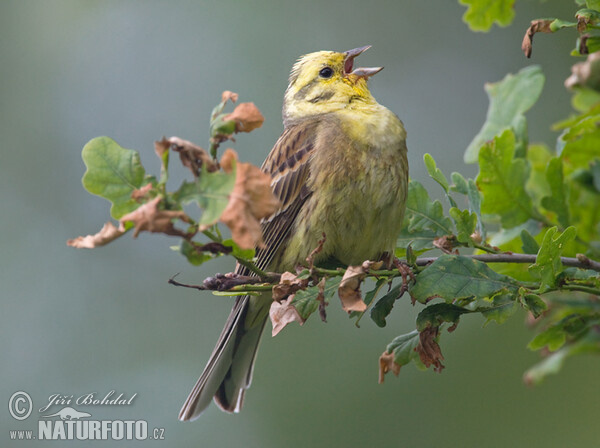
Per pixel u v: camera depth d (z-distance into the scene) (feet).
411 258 19.58
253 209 14.02
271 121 43.88
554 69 40.52
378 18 45.37
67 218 44.21
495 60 43.65
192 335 40.78
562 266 18.04
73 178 44.96
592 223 22.25
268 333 38.81
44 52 46.55
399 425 36.06
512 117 23.49
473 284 18.38
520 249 22.86
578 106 22.95
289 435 36.96
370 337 38.04
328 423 36.68
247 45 45.32
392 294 19.66
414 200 23.31
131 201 15.24
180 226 21.62
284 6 45.60
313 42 45.06
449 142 43.78
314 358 38.04
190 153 14.52
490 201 22.61
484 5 22.35
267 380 38.04
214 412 37.91
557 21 18.76
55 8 46.98
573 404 34.37
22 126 45.68
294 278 17.90
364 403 36.83
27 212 44.37
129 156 15.35
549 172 21.66
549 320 20.38
